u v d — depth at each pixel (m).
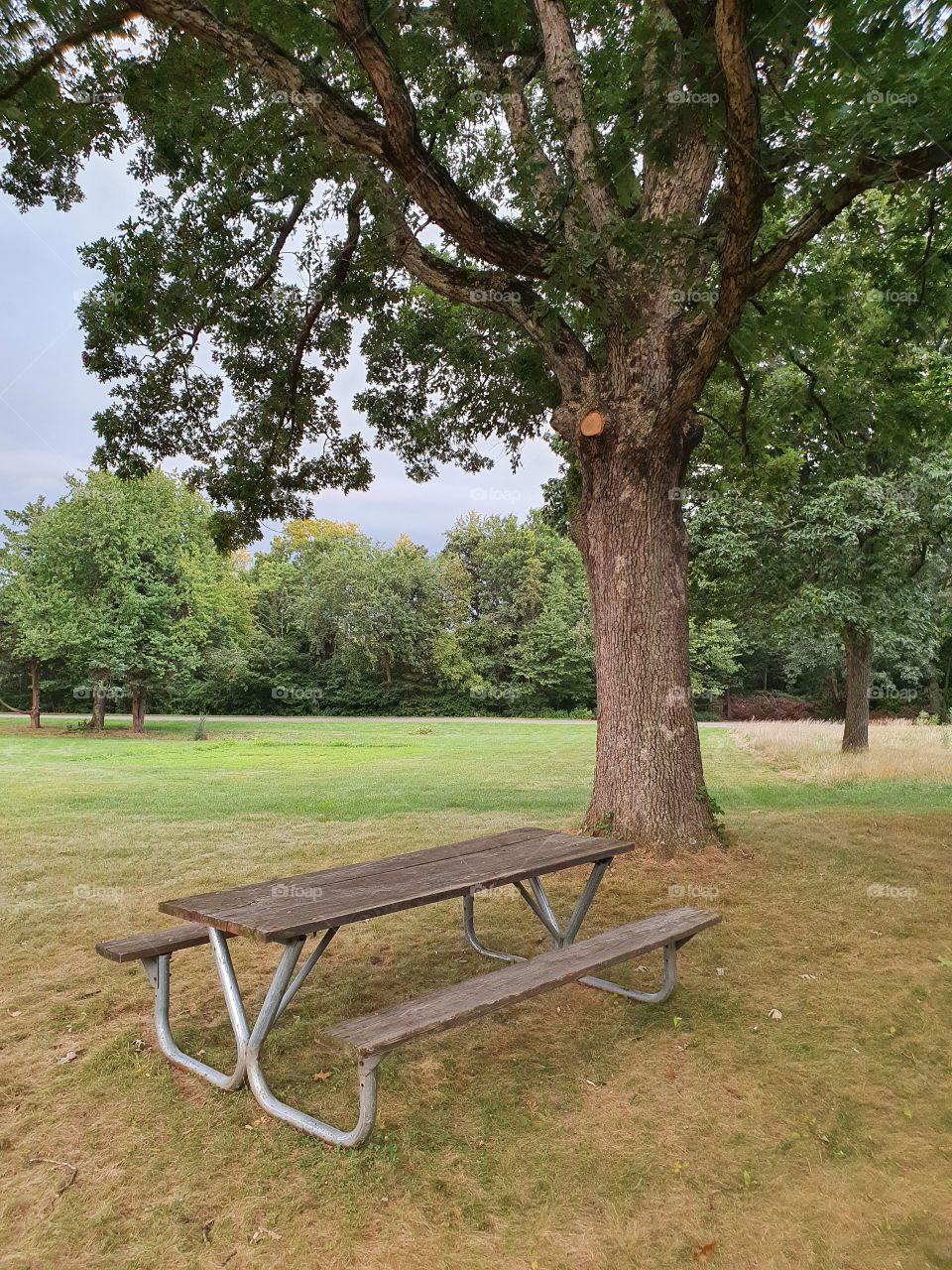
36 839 8.02
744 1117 2.95
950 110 4.54
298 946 3.05
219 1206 2.45
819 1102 3.06
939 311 8.19
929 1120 2.96
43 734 31.64
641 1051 3.45
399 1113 2.94
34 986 4.14
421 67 7.07
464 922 4.79
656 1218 2.41
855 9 4.39
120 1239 2.31
